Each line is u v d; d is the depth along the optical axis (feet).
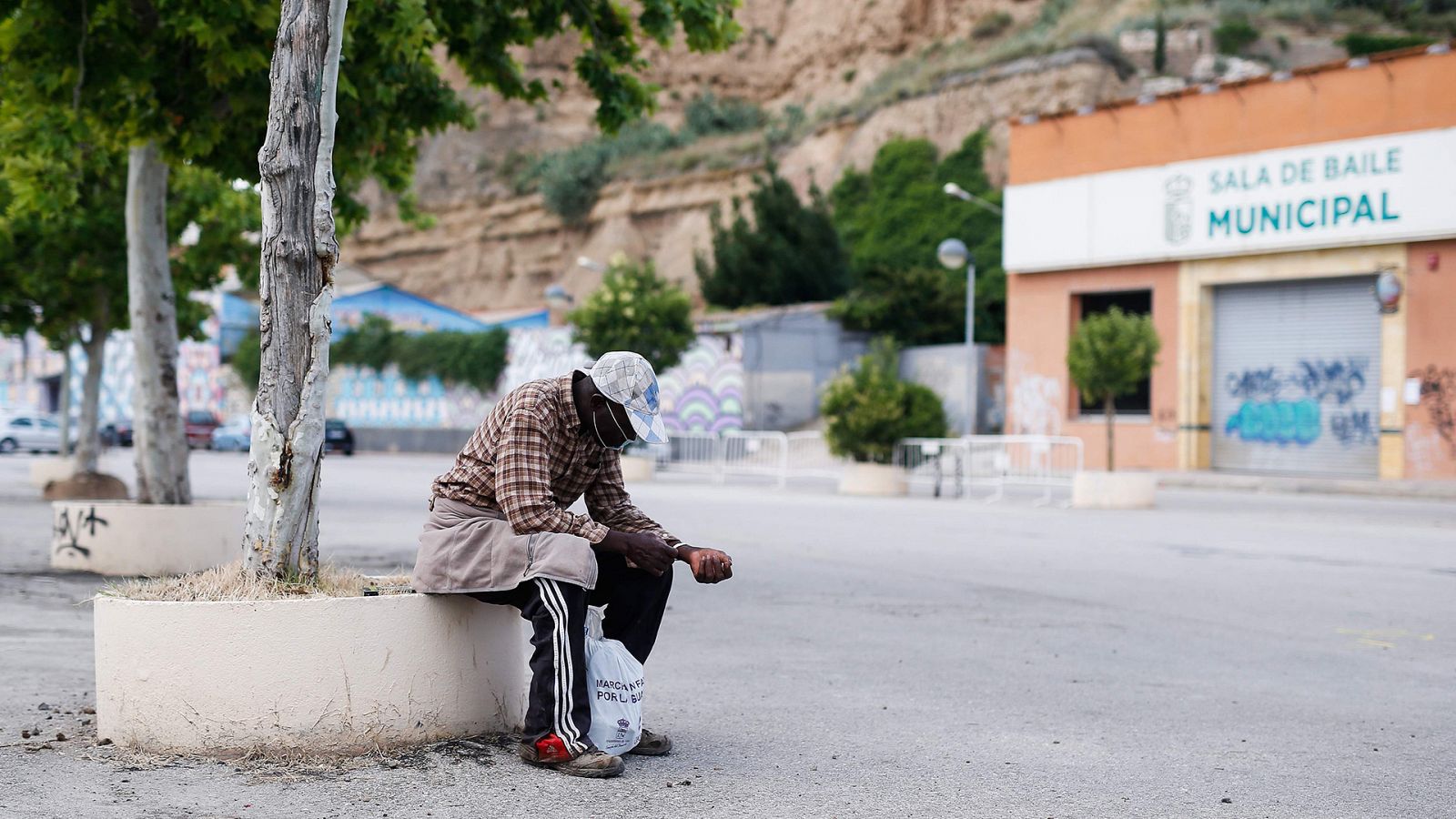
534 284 255.70
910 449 73.26
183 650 14.24
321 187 15.83
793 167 225.35
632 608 15.39
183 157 33.35
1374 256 87.35
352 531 44.62
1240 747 16.02
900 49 246.27
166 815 12.06
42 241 55.83
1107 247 100.01
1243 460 95.30
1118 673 20.99
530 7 35.63
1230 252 93.45
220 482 79.61
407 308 184.34
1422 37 181.57
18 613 25.46
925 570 35.50
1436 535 48.32
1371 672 21.35
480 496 14.83
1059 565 37.11
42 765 13.79
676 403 128.36
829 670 20.83
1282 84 90.99
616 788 13.47
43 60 31.63
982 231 174.91
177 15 29.78
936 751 15.58
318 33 15.83
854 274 173.58
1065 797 13.57
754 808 12.87
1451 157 83.46
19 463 112.88
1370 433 88.79
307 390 15.65
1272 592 31.65
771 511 58.70
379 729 14.57
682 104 270.26
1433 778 14.60
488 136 280.92
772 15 272.92
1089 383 64.13
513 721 15.96
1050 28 219.82
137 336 35.65
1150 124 97.66
